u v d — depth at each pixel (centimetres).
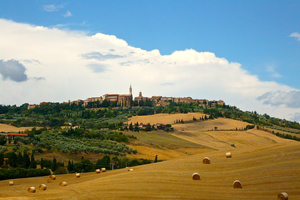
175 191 3703
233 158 5638
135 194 3569
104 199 3406
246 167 4866
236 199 3406
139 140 18438
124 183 4122
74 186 4228
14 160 10069
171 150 16538
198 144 19062
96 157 12988
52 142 14338
